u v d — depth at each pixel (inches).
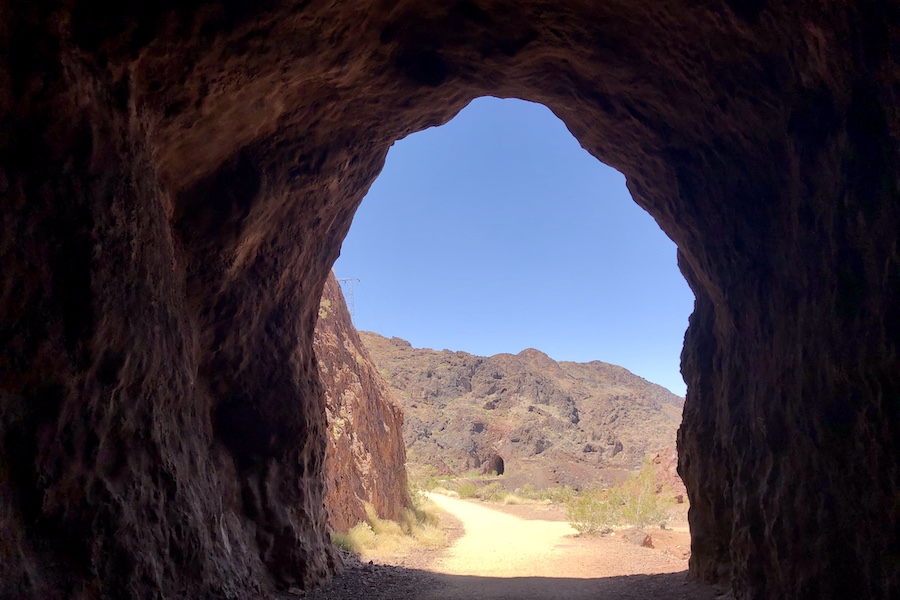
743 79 230.7
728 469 309.3
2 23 151.6
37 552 153.3
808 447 199.6
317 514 370.3
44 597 149.3
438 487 1852.9
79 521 165.2
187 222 276.5
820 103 196.9
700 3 220.5
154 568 188.4
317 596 307.1
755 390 253.4
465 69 323.3
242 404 326.0
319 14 241.8
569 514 834.2
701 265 326.3
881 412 162.9
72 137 169.0
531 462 2549.2
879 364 163.0
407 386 4217.5
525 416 3604.8
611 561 496.4
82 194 170.7
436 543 650.2
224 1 212.5
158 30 199.2
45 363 156.9
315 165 333.4
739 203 267.0
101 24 182.2
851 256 178.2
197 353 294.7
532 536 739.4
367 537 558.9
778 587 217.8
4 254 147.9
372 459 727.7
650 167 344.5
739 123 247.1
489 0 275.3
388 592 336.2
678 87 273.1
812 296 199.8
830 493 186.4
